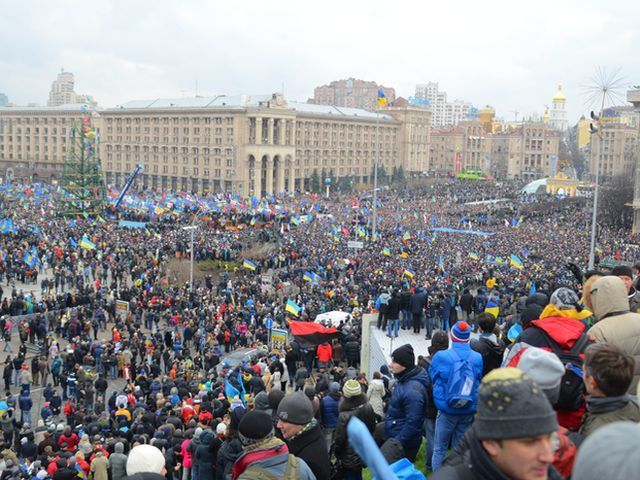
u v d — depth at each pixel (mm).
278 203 155500
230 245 91562
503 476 4742
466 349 11734
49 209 129375
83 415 31391
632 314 8531
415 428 11688
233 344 49562
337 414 16094
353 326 43000
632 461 3600
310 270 75125
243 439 8367
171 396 29672
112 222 114688
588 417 6785
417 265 75500
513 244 96875
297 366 40938
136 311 57656
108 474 19656
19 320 55281
